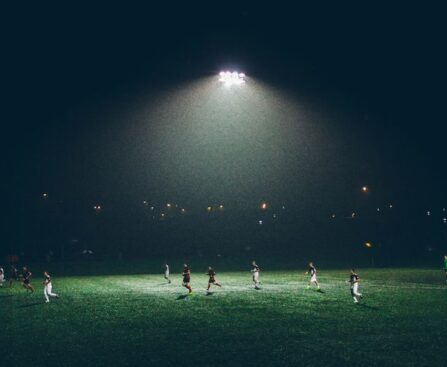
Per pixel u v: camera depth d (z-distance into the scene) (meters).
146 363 15.25
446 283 35.97
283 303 26.59
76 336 19.11
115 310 25.09
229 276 45.06
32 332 19.98
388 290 31.80
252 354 16.03
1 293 33.91
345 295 29.59
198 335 18.86
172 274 50.06
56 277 47.91
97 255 83.12
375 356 15.63
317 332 19.06
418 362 14.96
